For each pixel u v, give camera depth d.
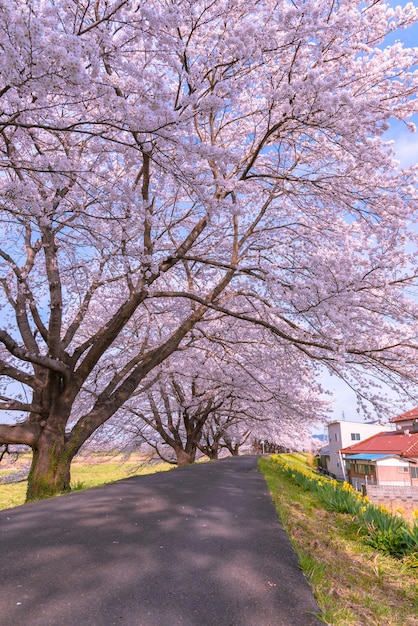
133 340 14.99
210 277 13.67
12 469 28.25
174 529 4.45
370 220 9.76
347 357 9.95
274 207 11.99
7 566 3.28
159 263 9.68
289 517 5.45
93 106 7.72
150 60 8.45
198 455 36.34
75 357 9.63
